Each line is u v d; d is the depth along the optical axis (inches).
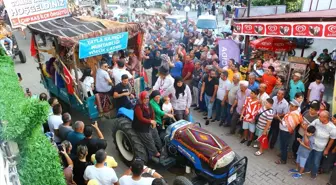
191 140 204.5
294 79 310.2
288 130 243.6
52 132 229.5
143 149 223.3
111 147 284.5
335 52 539.2
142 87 310.2
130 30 292.7
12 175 88.4
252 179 240.7
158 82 279.0
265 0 736.3
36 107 97.8
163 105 245.1
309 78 370.0
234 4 1011.3
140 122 218.4
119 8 951.0
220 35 621.0
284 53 480.4
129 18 823.7
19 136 99.4
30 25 315.3
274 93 301.3
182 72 379.9
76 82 275.3
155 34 608.1
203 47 447.5
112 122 330.0
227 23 687.1
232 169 198.8
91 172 171.8
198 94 360.5
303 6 687.7
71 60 283.9
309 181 237.1
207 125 330.6
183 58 419.2
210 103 331.6
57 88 326.6
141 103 217.8
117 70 291.7
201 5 1012.5
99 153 170.4
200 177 205.8
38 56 338.0
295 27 297.7
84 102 281.1
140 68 328.2
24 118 95.3
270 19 329.1
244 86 284.5
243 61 417.4
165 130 238.5
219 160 188.5
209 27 587.5
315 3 663.8
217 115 335.3
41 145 110.6
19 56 536.4
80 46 253.3
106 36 269.0
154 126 218.7
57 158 115.2
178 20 744.3
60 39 257.6
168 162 218.5
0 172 72.3
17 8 308.5
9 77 134.2
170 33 623.5
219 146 198.1
